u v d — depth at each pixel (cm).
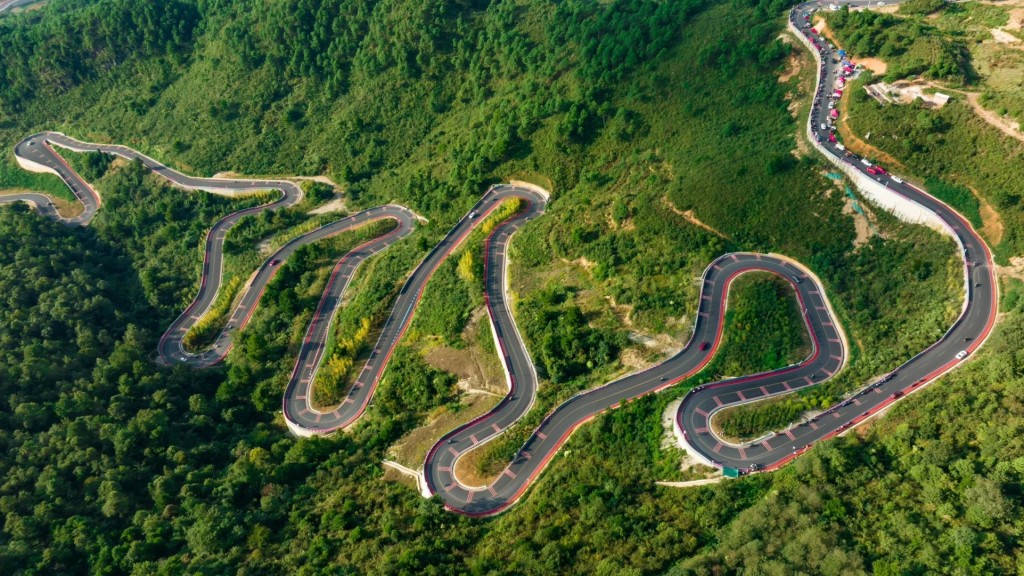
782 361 14150
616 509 11744
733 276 15812
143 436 15212
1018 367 11569
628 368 14850
